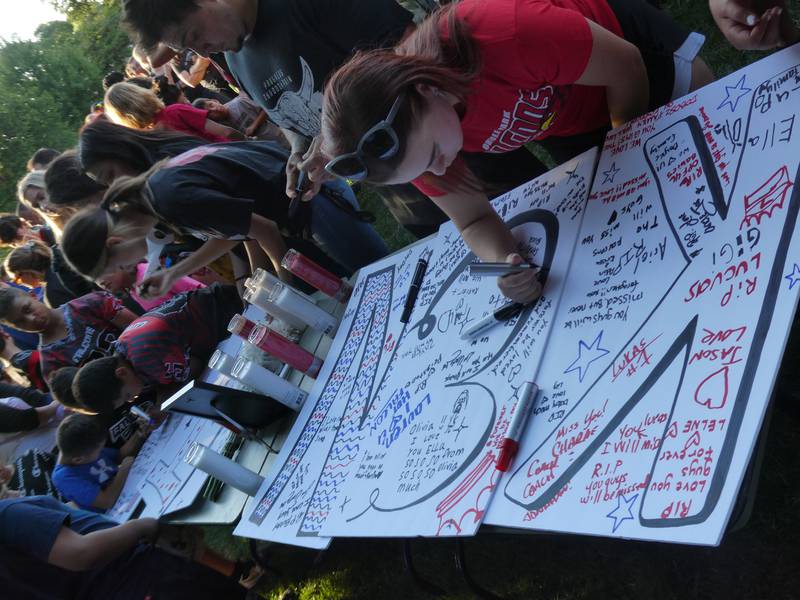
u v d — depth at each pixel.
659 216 1.43
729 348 1.12
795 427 1.83
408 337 2.08
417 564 2.62
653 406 1.19
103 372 3.02
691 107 1.48
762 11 1.22
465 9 1.36
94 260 2.65
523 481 1.34
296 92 2.01
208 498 2.53
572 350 1.43
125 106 3.30
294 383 2.60
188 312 3.25
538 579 2.23
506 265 1.58
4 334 4.73
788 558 1.75
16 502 2.21
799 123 1.25
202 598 2.38
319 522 1.86
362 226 2.89
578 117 1.64
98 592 2.28
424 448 1.68
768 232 1.19
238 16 1.87
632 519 1.10
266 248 2.85
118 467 3.39
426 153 1.33
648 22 1.64
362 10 1.83
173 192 2.39
